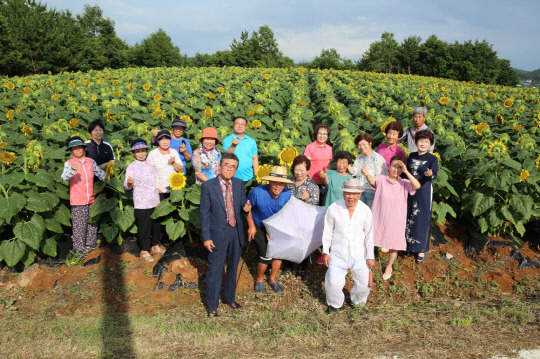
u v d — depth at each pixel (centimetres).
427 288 490
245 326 416
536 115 1045
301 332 404
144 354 371
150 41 7856
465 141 743
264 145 701
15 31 4859
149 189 518
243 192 430
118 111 990
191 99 1111
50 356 366
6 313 430
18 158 559
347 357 365
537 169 586
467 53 8312
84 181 523
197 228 562
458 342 383
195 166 536
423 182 486
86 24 8350
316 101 1495
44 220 519
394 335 399
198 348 380
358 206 424
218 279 425
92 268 513
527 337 390
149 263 526
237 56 9638
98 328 404
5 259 471
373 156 511
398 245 479
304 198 482
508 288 493
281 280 510
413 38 9550
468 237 589
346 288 494
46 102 1129
